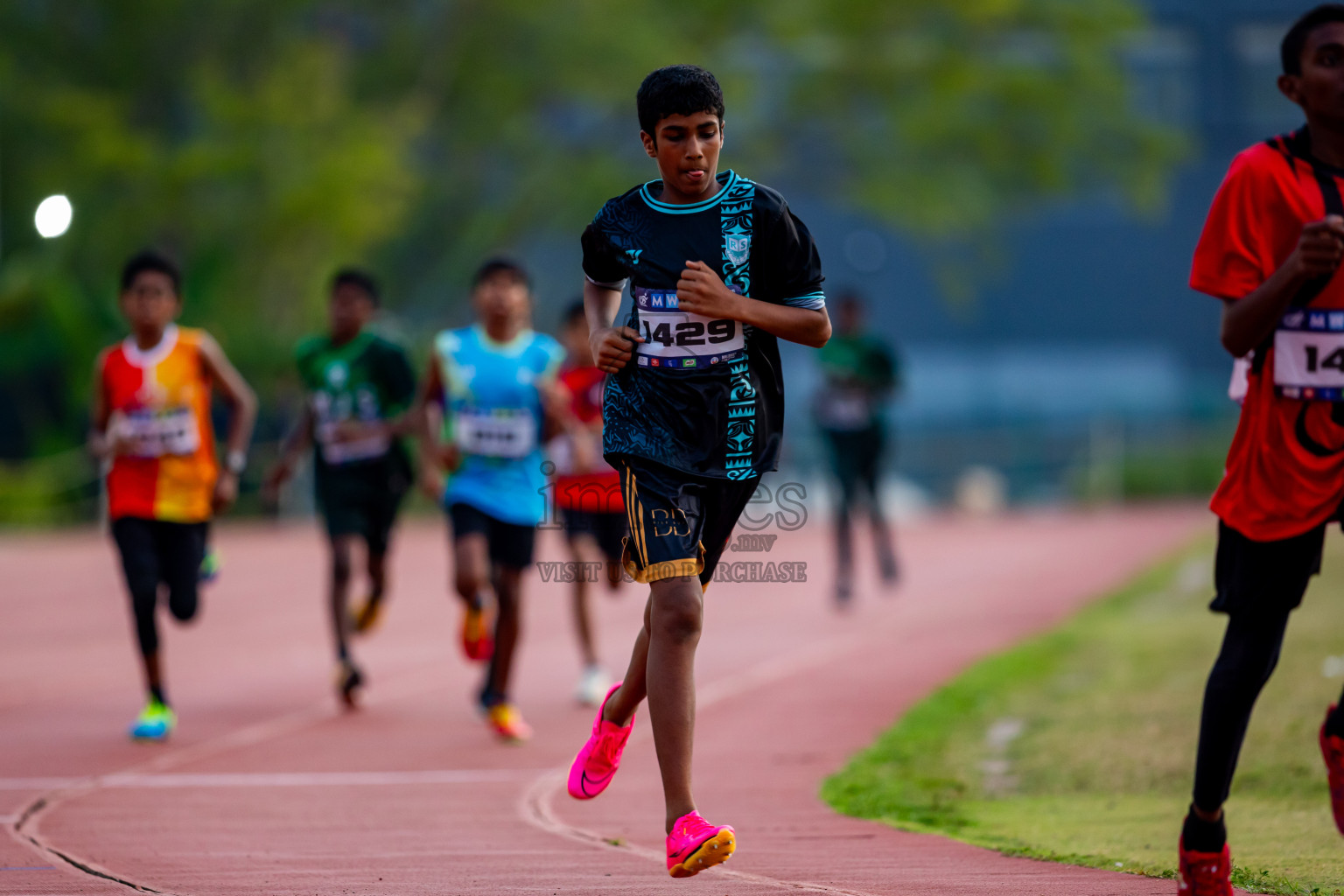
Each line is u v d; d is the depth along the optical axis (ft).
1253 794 61.36
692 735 43.88
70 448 289.53
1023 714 85.87
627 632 135.64
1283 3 536.83
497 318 87.97
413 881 49.55
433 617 148.77
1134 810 60.70
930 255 500.33
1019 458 367.45
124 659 121.08
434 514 307.78
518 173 417.28
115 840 57.62
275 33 354.13
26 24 344.90
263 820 62.13
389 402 98.37
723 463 45.96
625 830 59.77
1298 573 42.39
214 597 166.71
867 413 150.71
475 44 380.99
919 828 58.85
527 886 48.60
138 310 85.46
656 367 45.88
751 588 169.27
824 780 70.18
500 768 75.56
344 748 81.82
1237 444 43.37
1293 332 42.78
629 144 440.86
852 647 121.70
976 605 151.12
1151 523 269.64
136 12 336.70
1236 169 44.04
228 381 89.04
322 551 226.38
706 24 398.83
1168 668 96.99
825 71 404.16
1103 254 549.54
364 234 325.42
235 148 313.32
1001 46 420.36
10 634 136.87
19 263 305.94
